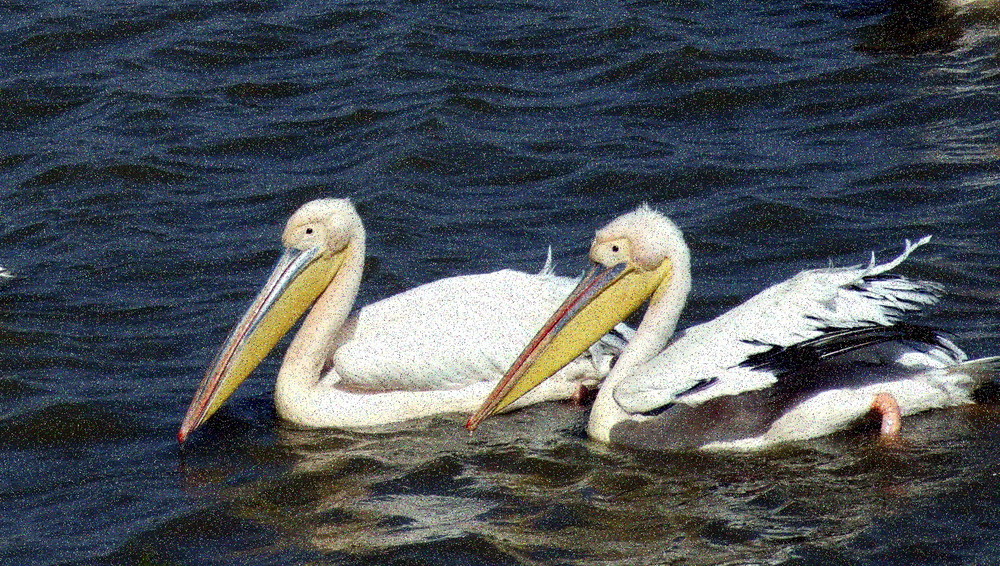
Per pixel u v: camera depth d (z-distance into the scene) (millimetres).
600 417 13078
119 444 13312
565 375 13930
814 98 20359
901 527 11219
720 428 12742
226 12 23922
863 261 16062
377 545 11359
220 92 21406
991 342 13969
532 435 13289
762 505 11727
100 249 17297
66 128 20453
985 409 12805
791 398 12656
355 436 13453
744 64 21453
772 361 12375
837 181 18031
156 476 12719
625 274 13219
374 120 20328
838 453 12453
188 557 11383
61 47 22859
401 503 12078
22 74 22000
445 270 16531
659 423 12852
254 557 11305
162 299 16109
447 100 20656
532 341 13203
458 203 18172
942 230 16531
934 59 21094
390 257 16812
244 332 13703
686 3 23641
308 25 23406
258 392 14375
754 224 17156
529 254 16828
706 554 10992
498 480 12414
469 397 13898
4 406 13938
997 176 17656
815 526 11328
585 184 18453
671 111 20344
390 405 13766
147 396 14109
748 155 18922
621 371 13242
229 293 16203
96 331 15430
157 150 19688
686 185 18250
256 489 12414
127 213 18188
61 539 11703
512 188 18500
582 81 21328
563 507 11867
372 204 18031
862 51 21594
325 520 11828
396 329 13938
